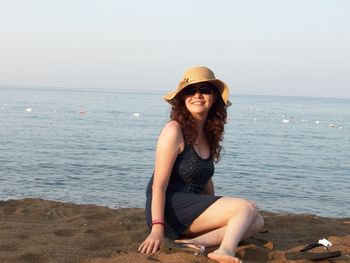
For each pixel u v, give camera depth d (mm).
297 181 16047
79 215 5695
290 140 34719
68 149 22062
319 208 11797
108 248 4074
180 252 3707
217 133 4027
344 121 69750
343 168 20375
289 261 3812
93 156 19906
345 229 5266
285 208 11633
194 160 3885
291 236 4797
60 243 4137
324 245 4188
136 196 11695
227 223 3830
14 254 3748
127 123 44562
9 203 6684
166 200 3936
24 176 13727
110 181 13812
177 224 3961
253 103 168875
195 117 3900
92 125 39969
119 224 5082
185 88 3846
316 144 32469
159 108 89062
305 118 73750
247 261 3746
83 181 13547
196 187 4008
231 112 86062
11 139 25297
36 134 29188
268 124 54594
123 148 23938
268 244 4227
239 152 24766
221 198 3865
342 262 3801
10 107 67562
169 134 3812
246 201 3828
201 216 3867
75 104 91812
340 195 13703
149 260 3545
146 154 21703
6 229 4746
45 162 17078
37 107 71688
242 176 16391
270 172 17922
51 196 11133
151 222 3986
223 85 3904
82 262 3598
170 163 3828
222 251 3469
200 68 3916
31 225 5008
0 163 16094
